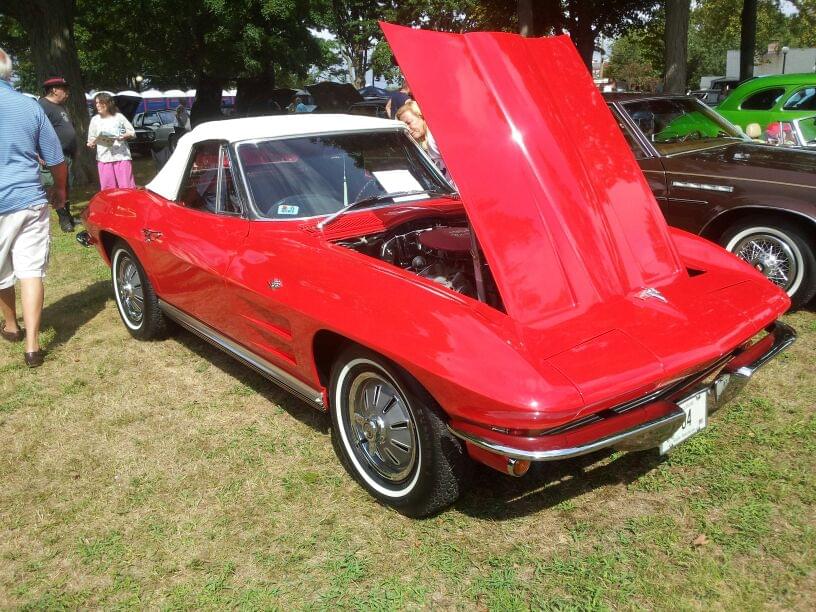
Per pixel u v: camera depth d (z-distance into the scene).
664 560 2.42
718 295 2.82
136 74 42.44
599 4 23.84
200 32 30.05
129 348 4.63
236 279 3.25
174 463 3.20
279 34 29.98
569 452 2.17
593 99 3.22
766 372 3.87
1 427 3.61
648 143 5.34
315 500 2.87
